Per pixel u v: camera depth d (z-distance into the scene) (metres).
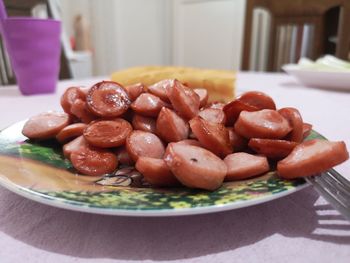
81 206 0.11
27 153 0.16
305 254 0.11
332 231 0.12
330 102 0.34
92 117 0.18
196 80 0.33
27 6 0.55
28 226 0.13
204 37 1.18
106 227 0.12
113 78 0.36
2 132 0.19
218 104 0.20
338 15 0.69
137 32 1.22
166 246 0.11
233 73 0.37
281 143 0.15
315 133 0.18
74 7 1.14
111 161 0.15
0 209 0.14
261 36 0.90
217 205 0.11
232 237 0.12
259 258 0.11
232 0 1.08
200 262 0.11
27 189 0.12
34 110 0.31
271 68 0.73
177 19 1.23
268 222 0.13
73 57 0.88
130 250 0.11
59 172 0.14
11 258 0.11
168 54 1.30
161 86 0.18
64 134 0.18
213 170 0.13
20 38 0.35
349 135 0.23
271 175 0.14
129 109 0.18
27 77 0.37
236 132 0.16
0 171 0.14
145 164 0.13
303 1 0.67
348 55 0.63
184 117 0.17
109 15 1.12
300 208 0.14
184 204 0.11
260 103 0.18
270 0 0.70
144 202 0.11
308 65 0.45
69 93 0.20
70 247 0.11
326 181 0.13
